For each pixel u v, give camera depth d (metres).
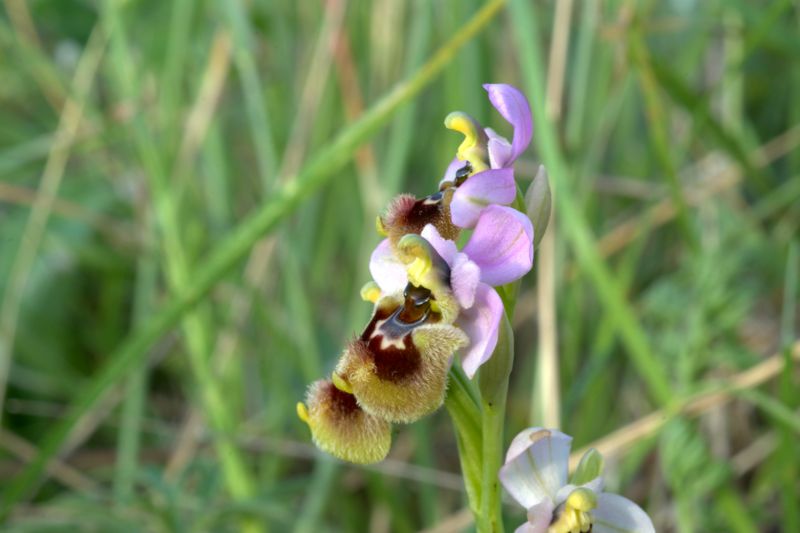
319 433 0.27
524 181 0.44
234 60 0.44
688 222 0.36
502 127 0.43
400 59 0.45
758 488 0.37
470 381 0.28
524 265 0.27
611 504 0.27
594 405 0.39
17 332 0.46
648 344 0.35
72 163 0.52
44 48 0.55
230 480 0.37
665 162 0.36
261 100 0.40
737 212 0.42
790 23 0.46
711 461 0.34
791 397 0.34
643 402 0.41
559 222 0.38
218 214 0.44
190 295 0.34
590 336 0.42
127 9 0.42
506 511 0.34
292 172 0.40
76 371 0.48
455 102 0.40
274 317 0.43
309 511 0.36
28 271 0.43
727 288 0.36
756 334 0.41
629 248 0.43
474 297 0.27
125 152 0.48
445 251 0.27
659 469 0.38
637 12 0.40
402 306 0.27
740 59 0.38
